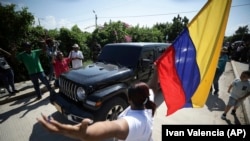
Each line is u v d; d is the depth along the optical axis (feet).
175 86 5.77
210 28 5.30
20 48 25.03
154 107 4.99
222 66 19.12
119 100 11.26
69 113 10.55
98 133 2.96
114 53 15.16
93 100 9.99
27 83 21.80
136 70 13.42
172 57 5.60
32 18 26.71
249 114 14.32
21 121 13.39
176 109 5.98
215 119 14.26
